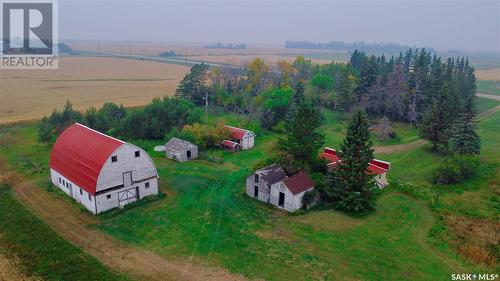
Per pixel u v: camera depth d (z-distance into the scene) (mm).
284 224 40688
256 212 43375
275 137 78312
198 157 63062
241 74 129000
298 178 45344
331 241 37250
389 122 83312
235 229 39156
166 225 39469
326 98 102375
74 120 71500
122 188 42969
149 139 73250
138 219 40562
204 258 33781
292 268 32625
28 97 117438
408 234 39125
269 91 99062
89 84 151250
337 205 44312
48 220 39625
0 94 121250
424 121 72125
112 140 44219
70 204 43719
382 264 33594
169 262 33062
